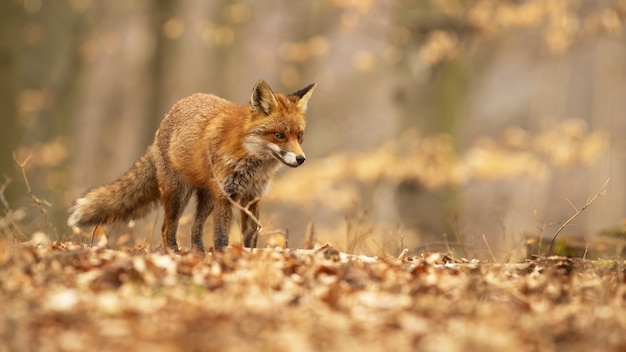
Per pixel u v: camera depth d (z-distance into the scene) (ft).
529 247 30.96
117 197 32.14
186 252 27.50
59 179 70.69
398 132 60.85
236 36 75.72
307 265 22.53
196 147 30.35
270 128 29.99
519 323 17.75
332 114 103.30
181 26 69.05
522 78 118.11
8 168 60.44
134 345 15.49
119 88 109.50
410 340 16.20
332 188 63.16
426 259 26.08
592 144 59.16
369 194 65.51
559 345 16.65
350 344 15.90
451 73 59.62
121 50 107.65
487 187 85.40
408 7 58.75
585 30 59.72
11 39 61.41
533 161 59.93
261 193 31.09
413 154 57.21
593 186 76.89
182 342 15.72
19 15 62.18
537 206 64.44
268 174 31.12
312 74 89.97
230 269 22.18
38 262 21.66
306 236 32.19
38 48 84.07
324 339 16.19
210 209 32.19
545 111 75.72
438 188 57.36
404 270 23.20
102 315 17.11
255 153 30.07
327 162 60.64
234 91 81.15
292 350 15.49
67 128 79.36
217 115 30.63
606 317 18.26
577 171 92.79
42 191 73.31
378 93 106.42
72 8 80.12
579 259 25.12
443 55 57.31
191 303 18.33
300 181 60.44
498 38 64.49
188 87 94.99
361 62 64.80
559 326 17.58
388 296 19.54
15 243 25.50
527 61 114.52
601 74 68.28
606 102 68.90
